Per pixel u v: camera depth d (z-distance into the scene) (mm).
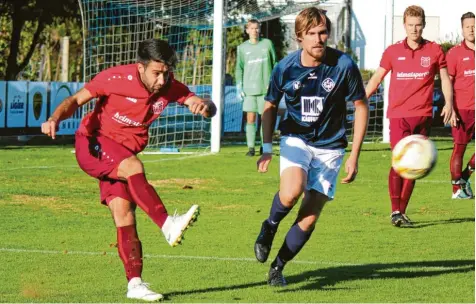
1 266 11711
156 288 10414
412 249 13305
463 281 10875
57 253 12703
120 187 9812
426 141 10719
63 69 48719
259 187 21344
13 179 21938
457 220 16484
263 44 28078
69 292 10133
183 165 25953
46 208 17547
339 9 51562
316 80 10156
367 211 17547
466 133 19266
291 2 33531
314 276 11227
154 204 9344
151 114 9805
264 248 10508
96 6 34375
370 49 53469
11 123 35531
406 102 16125
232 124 39219
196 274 11312
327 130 10336
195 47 36875
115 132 9805
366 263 12141
